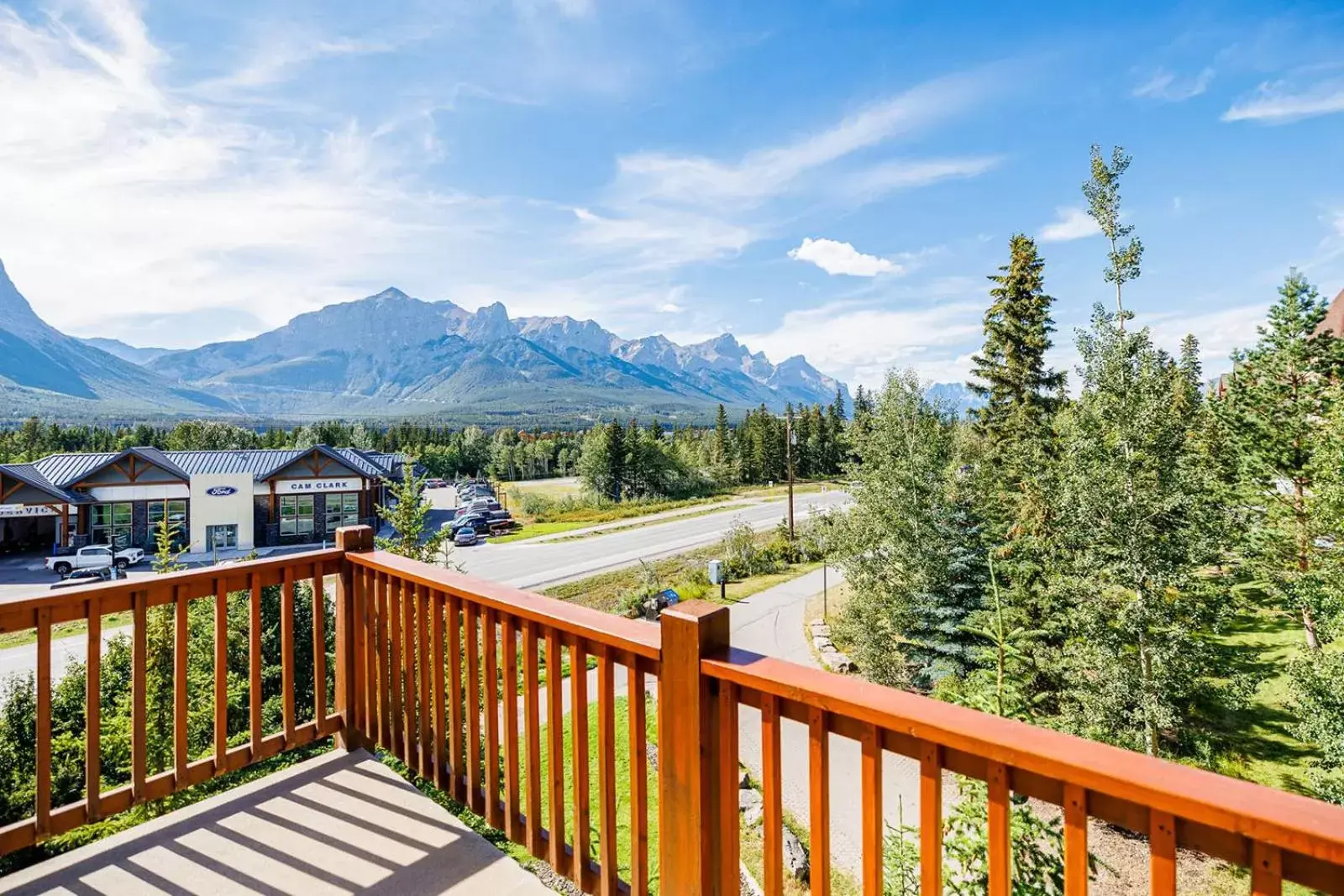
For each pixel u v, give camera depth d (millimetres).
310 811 2445
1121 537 8727
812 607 18562
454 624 2277
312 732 2766
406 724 2574
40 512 26656
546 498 46531
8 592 22750
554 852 1909
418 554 12375
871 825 1188
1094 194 8672
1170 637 8609
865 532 13859
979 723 1067
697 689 1427
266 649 9086
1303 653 10391
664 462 50625
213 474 29453
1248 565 13039
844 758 9102
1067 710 9312
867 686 1235
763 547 26516
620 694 9352
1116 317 8734
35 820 2104
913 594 12375
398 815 2422
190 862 2174
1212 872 6301
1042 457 12867
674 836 1501
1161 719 8484
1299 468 13719
